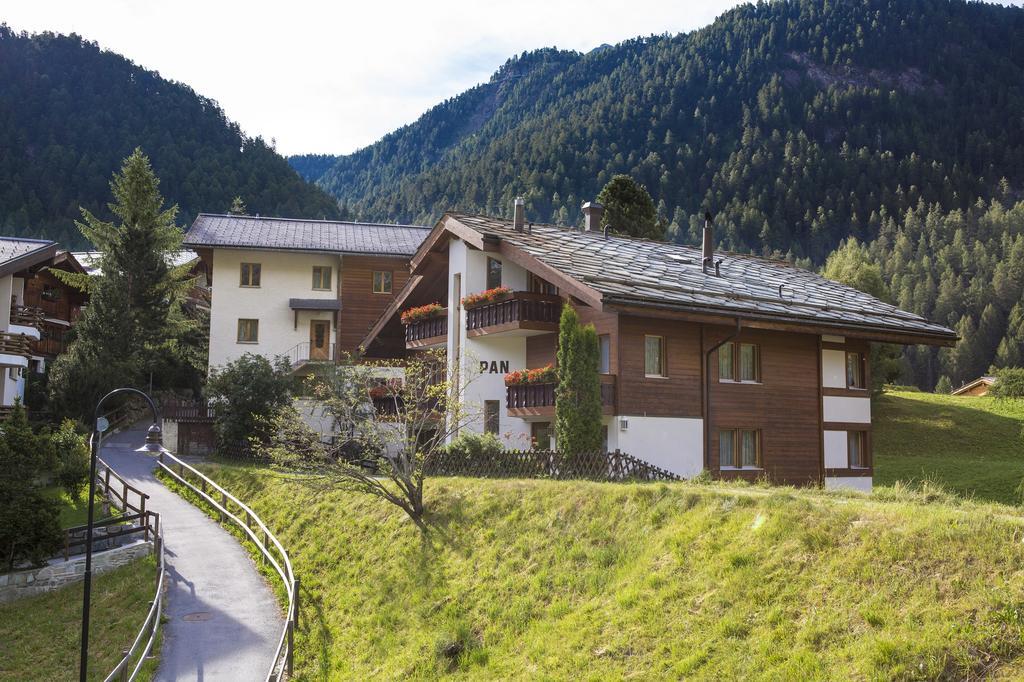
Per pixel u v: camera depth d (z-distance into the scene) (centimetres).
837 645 1066
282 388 3475
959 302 13200
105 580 2211
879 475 4044
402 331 3853
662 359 2552
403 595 1786
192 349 5025
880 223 19125
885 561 1145
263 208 13950
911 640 1005
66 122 15950
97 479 2991
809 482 2802
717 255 3388
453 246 3172
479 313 2917
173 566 2262
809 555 1238
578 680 1238
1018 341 11444
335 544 2186
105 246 4672
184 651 1750
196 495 2967
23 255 3800
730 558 1315
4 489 2256
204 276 6241
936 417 5150
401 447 2336
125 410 4331
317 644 1772
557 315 2753
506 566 1673
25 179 13775
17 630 1939
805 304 2789
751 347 2769
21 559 2177
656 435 2480
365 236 5041
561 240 2961
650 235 5775
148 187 4638
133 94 17788
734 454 2684
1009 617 965
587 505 1712
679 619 1262
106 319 4172
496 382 2975
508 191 19025
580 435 2219
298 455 2291
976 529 1105
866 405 3042
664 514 1537
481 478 2184
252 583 2152
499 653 1430
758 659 1108
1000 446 4688
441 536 1908
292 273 4747
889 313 3020
